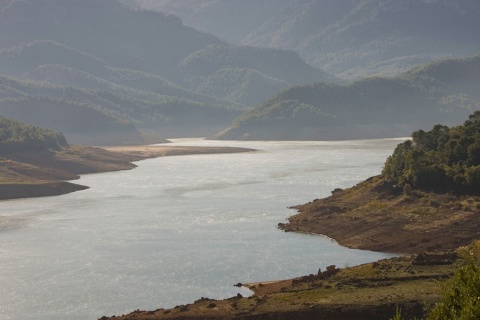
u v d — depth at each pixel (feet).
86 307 463.42
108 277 524.93
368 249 590.55
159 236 652.89
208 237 643.04
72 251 604.90
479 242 501.97
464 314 256.52
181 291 488.02
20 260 578.66
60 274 535.60
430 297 404.98
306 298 430.61
